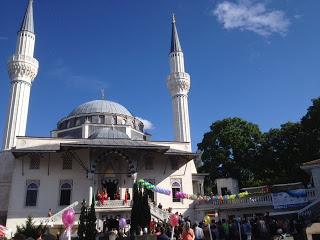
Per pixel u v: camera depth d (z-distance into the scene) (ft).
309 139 154.81
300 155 161.38
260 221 75.25
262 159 177.99
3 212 129.49
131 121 182.80
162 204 130.52
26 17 172.24
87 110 176.96
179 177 136.36
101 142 124.16
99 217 113.50
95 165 122.42
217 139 193.77
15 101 151.84
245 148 185.06
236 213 123.54
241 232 75.41
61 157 127.24
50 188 122.62
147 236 59.16
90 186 119.65
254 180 179.52
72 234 98.84
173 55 191.11
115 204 116.47
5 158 139.44
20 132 148.05
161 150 126.21
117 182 130.11
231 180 165.07
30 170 123.24
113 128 151.12
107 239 68.64
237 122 195.62
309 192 98.53
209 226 71.31
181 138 171.83
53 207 120.47
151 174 133.39
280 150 175.01
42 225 93.71
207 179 189.88
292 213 94.12
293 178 160.66
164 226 88.02
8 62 159.12
